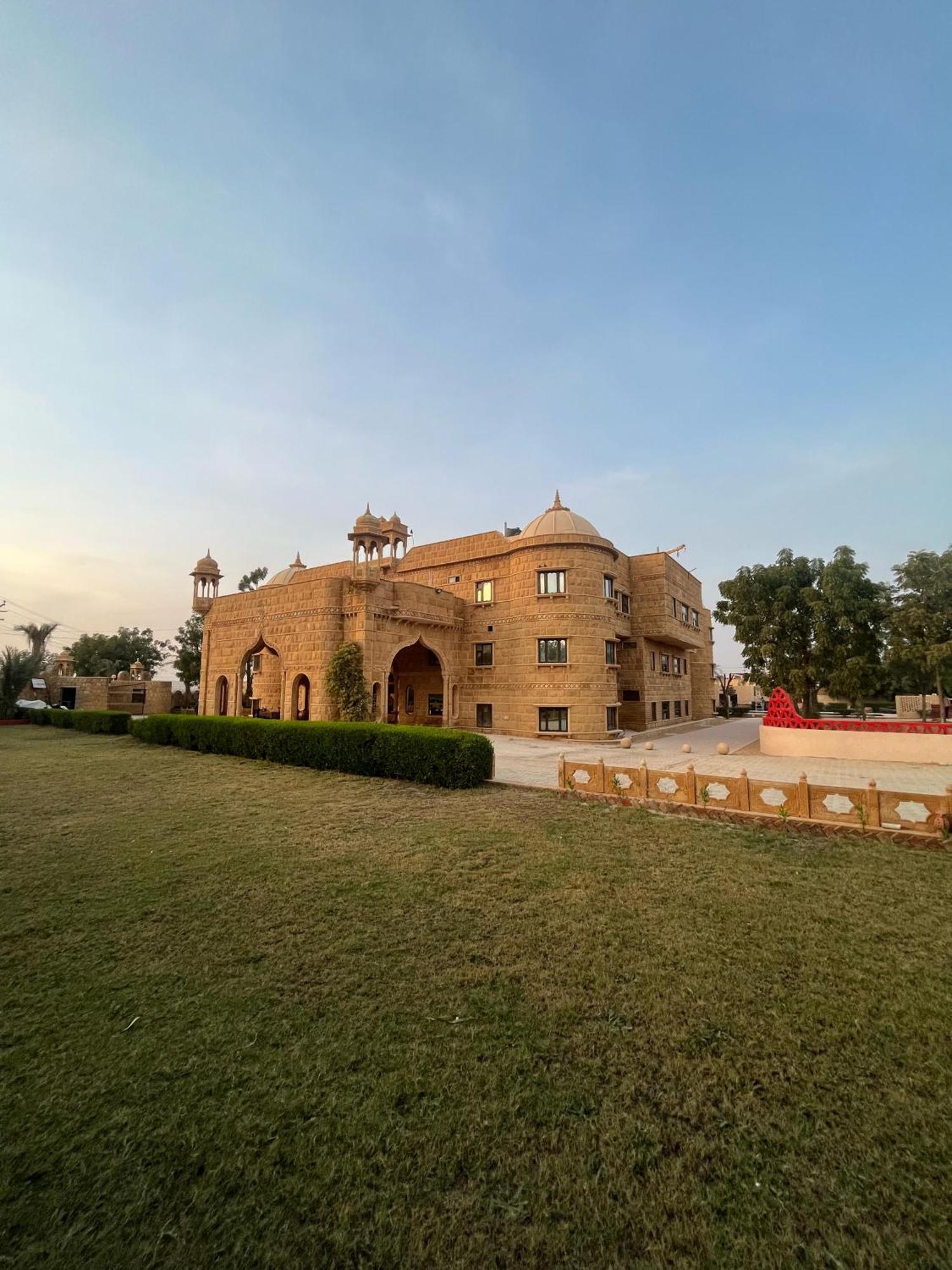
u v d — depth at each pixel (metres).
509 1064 3.60
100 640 68.44
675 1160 2.91
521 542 27.02
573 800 11.08
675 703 35.91
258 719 17.27
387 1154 2.95
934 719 32.44
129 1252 2.46
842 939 5.27
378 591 24.20
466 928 5.55
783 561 25.25
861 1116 3.17
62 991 4.48
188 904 6.14
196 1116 3.19
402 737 13.24
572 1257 2.45
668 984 4.52
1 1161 2.90
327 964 4.89
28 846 8.22
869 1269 2.39
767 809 9.20
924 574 21.33
